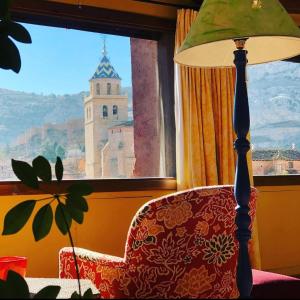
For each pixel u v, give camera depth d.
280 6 1.99
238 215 2.07
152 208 2.08
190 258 2.16
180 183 4.06
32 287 2.02
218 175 4.14
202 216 2.14
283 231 4.71
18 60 0.98
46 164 0.89
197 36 1.96
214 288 2.26
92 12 3.99
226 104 4.18
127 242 2.18
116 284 2.23
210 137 4.09
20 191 3.55
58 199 0.90
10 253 3.54
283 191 4.73
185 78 4.08
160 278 2.15
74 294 0.83
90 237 3.83
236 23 1.89
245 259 2.05
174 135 4.25
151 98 4.37
